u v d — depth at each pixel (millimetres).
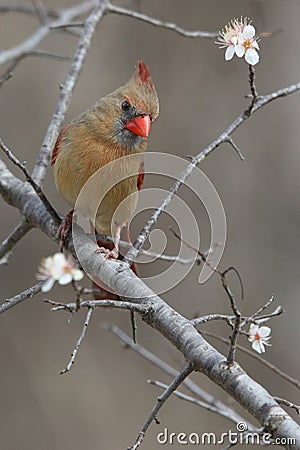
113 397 11969
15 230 6902
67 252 6281
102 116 6617
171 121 12852
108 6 8297
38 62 13305
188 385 7297
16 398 11961
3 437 11578
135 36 13109
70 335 12492
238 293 12000
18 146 12805
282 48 12969
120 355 12281
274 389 11266
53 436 11688
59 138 6883
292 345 11531
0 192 7027
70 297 12695
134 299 5375
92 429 11766
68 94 7531
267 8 12977
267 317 4879
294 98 12906
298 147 12789
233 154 12773
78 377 12172
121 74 13047
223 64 13023
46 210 6234
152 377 12023
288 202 12508
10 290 12438
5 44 13766
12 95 13070
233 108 12922
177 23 12961
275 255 12234
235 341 4703
